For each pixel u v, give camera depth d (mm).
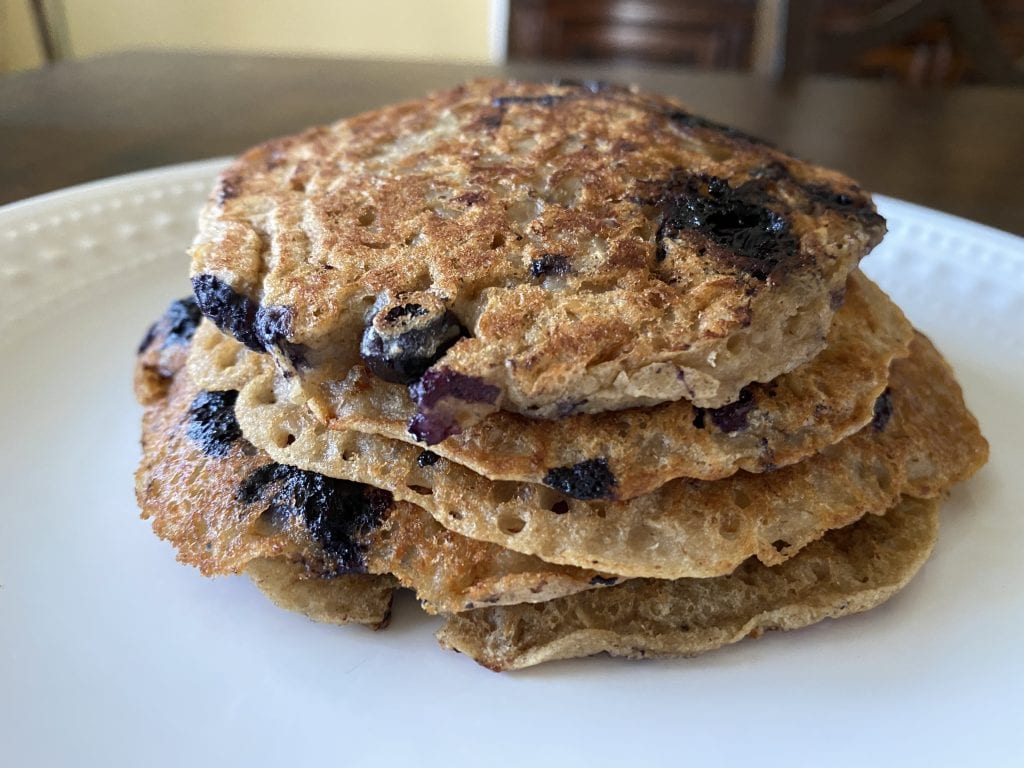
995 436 139
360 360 100
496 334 92
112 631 104
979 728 96
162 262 172
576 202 111
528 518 98
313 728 95
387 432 96
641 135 126
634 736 95
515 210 110
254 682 99
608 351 92
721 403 95
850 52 340
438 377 89
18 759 89
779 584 108
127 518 120
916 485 116
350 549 103
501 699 99
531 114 134
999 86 336
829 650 105
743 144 129
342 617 105
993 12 392
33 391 139
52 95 262
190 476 111
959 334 162
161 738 92
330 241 105
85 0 437
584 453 96
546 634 103
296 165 128
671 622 105
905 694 100
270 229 111
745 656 104
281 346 96
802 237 105
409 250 103
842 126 268
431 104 146
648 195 111
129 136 235
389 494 105
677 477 101
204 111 257
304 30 479
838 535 114
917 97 298
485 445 96
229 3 462
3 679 96
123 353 151
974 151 251
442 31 489
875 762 93
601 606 106
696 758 93
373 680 100
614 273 100
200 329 125
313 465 103
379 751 93
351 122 142
